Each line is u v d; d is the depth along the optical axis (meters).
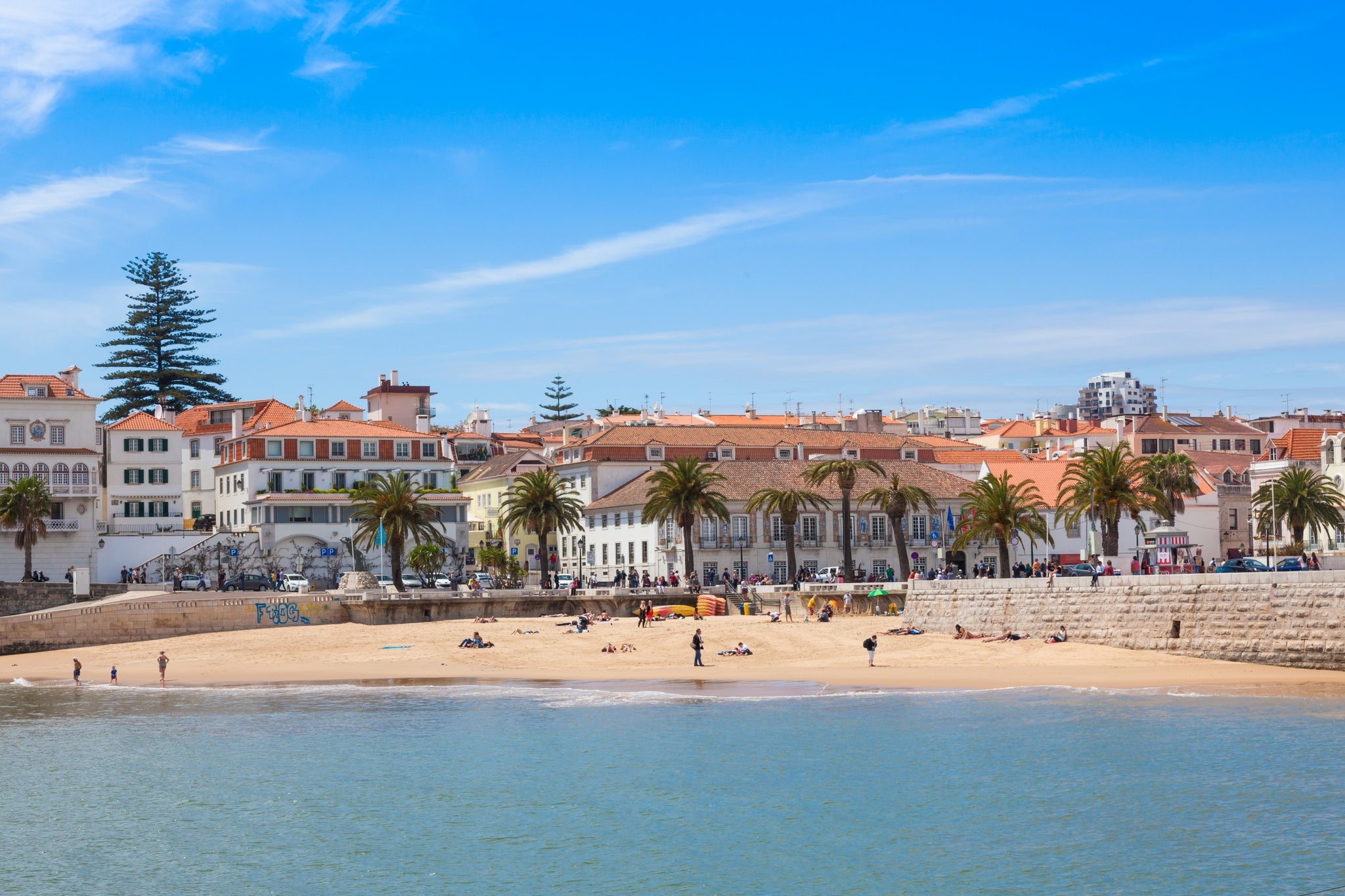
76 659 90.56
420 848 46.34
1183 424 196.62
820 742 62.00
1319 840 44.19
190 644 101.44
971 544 143.12
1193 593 81.38
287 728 69.25
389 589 116.75
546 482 123.81
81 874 44.00
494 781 55.75
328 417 171.38
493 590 115.69
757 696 76.56
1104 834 45.81
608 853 45.41
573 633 101.81
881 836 46.53
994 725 64.81
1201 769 53.81
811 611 109.06
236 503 152.75
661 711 72.06
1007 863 43.22
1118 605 85.75
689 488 119.69
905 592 106.00
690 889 41.59
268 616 107.81
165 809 51.94
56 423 133.12
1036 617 90.88
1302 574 75.94
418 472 152.38
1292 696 69.00
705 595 114.50
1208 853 43.34
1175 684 74.44
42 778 57.66
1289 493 120.94
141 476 150.12
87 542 132.25
